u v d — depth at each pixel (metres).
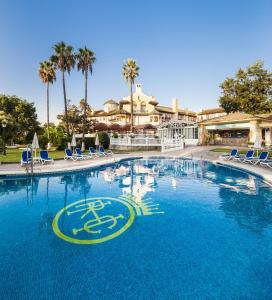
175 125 40.69
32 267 4.31
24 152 15.35
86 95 31.44
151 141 32.31
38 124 59.66
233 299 3.44
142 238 5.52
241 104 41.19
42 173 13.34
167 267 4.28
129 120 52.47
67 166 15.45
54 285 3.79
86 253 4.82
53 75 37.53
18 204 8.34
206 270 4.17
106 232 5.89
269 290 3.63
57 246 5.12
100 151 24.28
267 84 40.28
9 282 3.87
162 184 11.62
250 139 28.41
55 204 8.33
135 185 11.41
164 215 7.14
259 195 9.38
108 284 3.80
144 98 55.53
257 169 13.83
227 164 16.45
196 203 8.38
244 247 5.05
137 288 3.69
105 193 9.89
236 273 4.08
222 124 32.50
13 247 5.10
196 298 3.46
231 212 7.38
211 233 5.80
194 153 25.69
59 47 30.12
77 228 6.16
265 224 6.38
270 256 4.67
